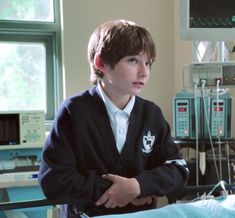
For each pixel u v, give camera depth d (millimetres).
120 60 1058
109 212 1101
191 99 2066
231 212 948
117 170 1136
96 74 1151
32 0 2859
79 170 1114
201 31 1937
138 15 2803
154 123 1203
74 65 2715
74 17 2703
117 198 1047
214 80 1994
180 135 2090
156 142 1208
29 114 2236
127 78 1062
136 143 1167
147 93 2836
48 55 2912
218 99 2043
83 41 2723
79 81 2721
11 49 2859
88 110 1134
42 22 2863
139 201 1104
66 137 1102
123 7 2773
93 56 1146
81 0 2705
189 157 2262
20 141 2203
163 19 2848
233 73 1986
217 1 1939
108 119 1142
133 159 1156
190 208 955
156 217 913
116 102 1146
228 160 2062
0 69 2842
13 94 2877
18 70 2881
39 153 2264
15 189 2010
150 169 1186
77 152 1109
